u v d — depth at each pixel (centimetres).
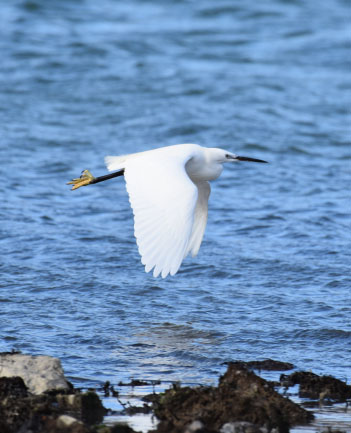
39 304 1191
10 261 1382
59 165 2005
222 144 2262
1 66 2881
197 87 2773
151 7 3884
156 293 1255
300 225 1642
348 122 2517
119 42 3272
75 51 3109
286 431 785
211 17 3756
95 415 816
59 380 866
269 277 1341
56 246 1467
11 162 2005
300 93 2786
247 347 1055
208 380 935
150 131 2331
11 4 3716
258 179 1980
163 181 855
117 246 1480
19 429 760
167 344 1055
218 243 1521
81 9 3759
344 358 1027
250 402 809
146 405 846
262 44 3378
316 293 1272
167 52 3209
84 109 2506
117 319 1144
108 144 2206
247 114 2520
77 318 1142
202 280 1325
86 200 1783
